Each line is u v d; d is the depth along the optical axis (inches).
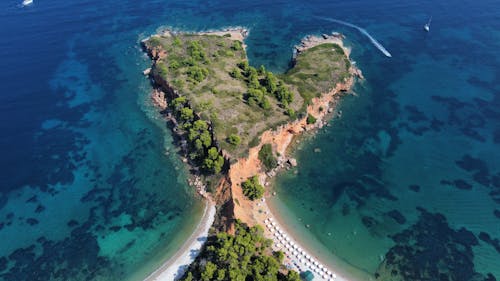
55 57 6958.7
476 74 6353.3
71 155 5009.8
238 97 5221.5
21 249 3971.5
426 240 3961.6
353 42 7273.6
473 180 4579.2
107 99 5935.0
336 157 4862.2
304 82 5689.0
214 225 4055.1
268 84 5369.1
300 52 6830.7
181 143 5004.9
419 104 5738.2
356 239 3978.8
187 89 5403.5
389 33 7568.9
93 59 6884.8
